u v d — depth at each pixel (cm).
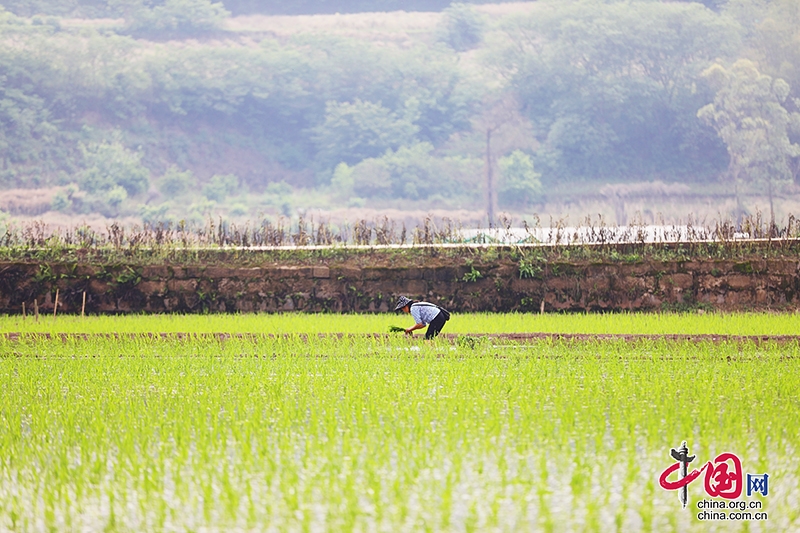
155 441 3116
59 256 8419
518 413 3431
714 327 6066
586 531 2314
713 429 3127
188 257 8444
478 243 8738
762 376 4203
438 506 2466
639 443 3027
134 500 2564
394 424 3225
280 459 2856
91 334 5831
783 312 7562
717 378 4147
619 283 7912
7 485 2716
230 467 2809
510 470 2753
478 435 3100
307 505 2483
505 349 5128
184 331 6059
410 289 8056
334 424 3145
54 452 2994
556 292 7981
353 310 8069
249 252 8506
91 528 2383
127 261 8312
